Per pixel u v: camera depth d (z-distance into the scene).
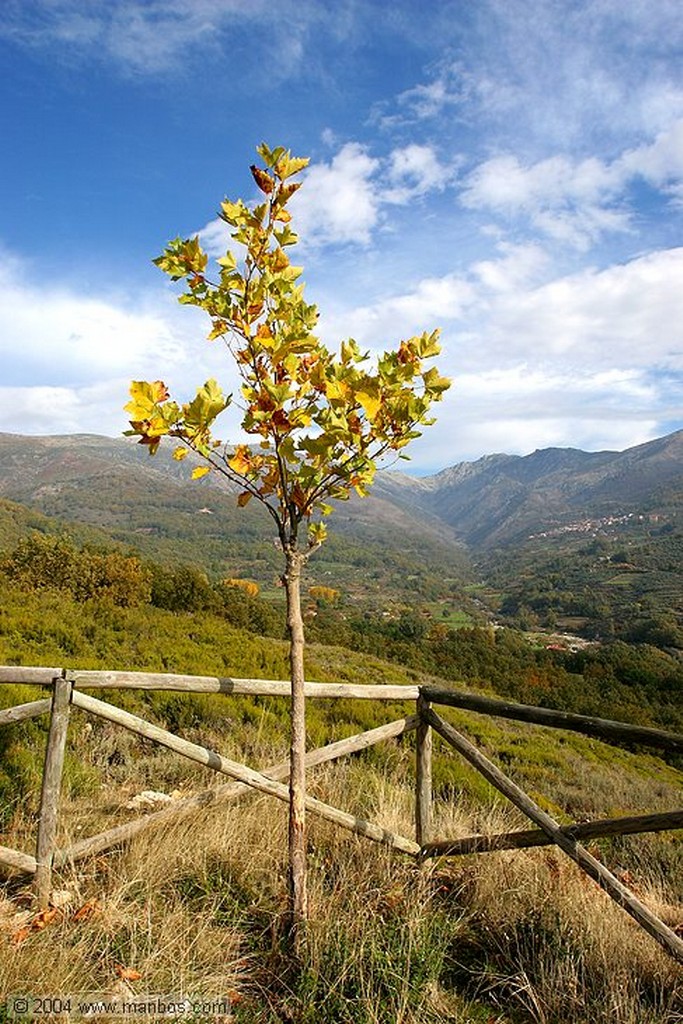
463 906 2.74
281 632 26.08
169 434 2.07
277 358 2.15
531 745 10.44
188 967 2.03
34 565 17.52
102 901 2.34
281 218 2.31
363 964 2.05
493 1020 2.10
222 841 2.77
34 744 4.01
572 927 2.49
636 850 4.31
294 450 2.16
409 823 3.43
